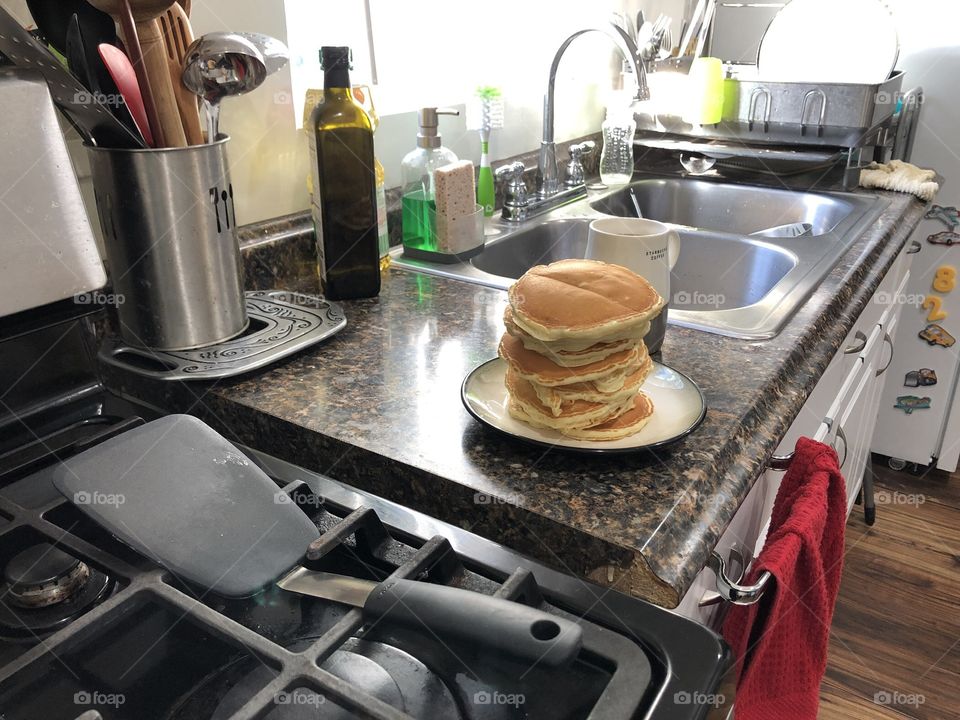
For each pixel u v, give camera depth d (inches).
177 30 29.6
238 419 29.8
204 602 19.2
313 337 33.9
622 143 68.5
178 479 21.1
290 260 43.1
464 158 59.4
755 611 28.1
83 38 27.4
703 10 76.5
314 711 15.5
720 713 17.4
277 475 24.9
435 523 22.1
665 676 16.9
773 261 50.8
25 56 22.9
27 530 21.3
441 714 15.8
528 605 18.9
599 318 24.1
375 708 14.9
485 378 29.8
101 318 32.6
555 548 23.0
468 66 60.9
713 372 32.0
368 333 36.3
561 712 16.1
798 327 37.0
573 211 60.8
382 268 45.4
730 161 70.6
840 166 67.6
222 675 17.1
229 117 39.3
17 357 25.7
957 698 61.1
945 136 82.7
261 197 42.3
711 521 23.5
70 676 17.1
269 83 41.1
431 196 46.8
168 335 31.7
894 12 81.8
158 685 16.8
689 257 55.9
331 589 18.6
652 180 71.6
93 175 29.5
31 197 21.9
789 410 30.6
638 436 25.7
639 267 33.2
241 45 28.8
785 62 72.1
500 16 61.2
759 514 37.4
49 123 22.0
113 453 21.6
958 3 78.3
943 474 95.1
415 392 30.3
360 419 28.3
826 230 63.6
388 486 26.4
